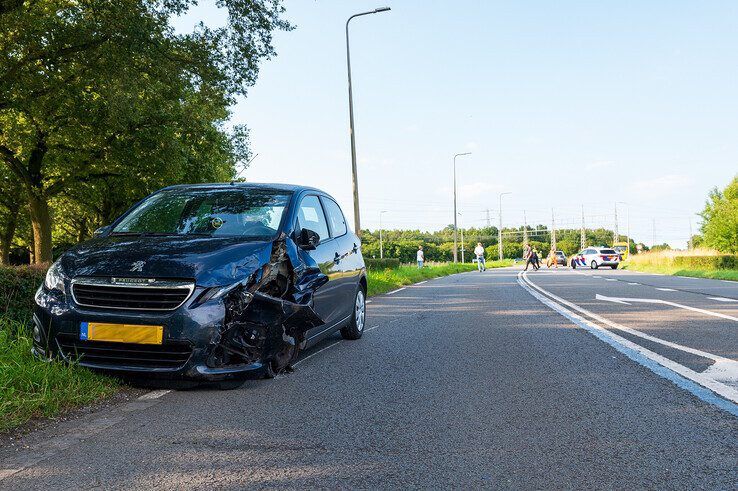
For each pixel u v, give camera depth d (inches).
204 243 182.5
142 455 116.2
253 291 171.2
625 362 211.9
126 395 163.0
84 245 189.0
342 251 255.9
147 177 936.9
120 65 691.4
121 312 161.9
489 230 5054.1
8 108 755.4
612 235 5339.6
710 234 2095.2
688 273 1093.1
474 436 128.6
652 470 108.1
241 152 1262.3
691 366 204.1
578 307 427.8
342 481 103.0
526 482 102.7
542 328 309.9
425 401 159.0
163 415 144.6
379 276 763.4
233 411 148.5
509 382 181.6
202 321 159.6
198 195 227.3
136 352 161.9
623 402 156.4
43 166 960.3
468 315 379.2
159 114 867.4
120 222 215.6
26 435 129.2
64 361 164.4
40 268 241.3
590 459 113.9
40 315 168.7
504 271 1529.3
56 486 100.7
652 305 440.5
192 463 111.7
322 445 122.5
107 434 129.7
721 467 109.3
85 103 771.4
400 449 120.0
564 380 183.6
